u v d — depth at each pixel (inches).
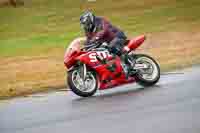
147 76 1047.0
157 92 950.4
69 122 770.2
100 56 1023.0
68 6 2480.3
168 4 2397.9
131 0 2518.5
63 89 1162.6
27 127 764.0
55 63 1533.0
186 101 834.8
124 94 973.2
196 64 1352.1
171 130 653.9
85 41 1040.2
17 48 1798.7
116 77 1034.7
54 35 1993.1
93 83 1019.9
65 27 2116.1
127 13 2292.1
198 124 672.4
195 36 1802.4
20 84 1279.5
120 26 2075.5
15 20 2263.8
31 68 1485.0
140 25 2064.5
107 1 2527.1
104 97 971.9
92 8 2427.4
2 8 2452.0
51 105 944.3
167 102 843.4
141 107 826.2
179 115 736.3
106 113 810.8
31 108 932.6
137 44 1055.0
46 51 1729.8
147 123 706.2
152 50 1631.4
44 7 2474.2
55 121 788.6
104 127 710.5
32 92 1171.9
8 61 1608.0
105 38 1040.2
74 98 1005.2
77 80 1010.7
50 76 1358.3
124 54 1037.8
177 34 1855.3
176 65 1368.1
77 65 1015.6
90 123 747.4
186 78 1095.0
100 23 1037.8
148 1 2480.3
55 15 2325.3
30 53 1712.6
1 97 1138.7
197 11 2240.4
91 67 1015.6
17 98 1096.2
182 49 1609.3
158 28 1985.7
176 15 2202.3
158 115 749.3
